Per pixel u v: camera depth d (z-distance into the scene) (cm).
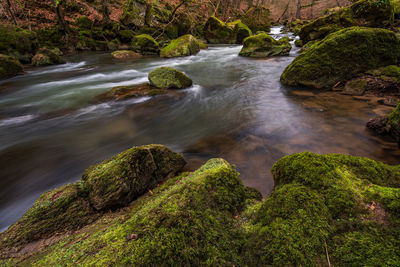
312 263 134
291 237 147
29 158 468
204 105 748
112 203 258
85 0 2219
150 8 2420
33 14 1809
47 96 845
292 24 3572
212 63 1462
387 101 578
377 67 740
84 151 495
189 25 2620
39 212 231
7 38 1379
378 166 204
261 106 695
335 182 186
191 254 143
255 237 163
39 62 1436
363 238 139
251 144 470
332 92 722
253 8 3828
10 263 180
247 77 1083
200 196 192
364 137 441
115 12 2419
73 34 1953
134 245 142
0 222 303
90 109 721
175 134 562
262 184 338
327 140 448
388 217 148
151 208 183
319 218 157
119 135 567
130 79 1113
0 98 822
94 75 1202
